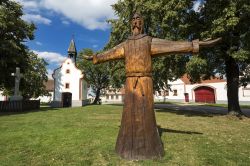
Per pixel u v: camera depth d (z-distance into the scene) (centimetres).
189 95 5088
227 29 1387
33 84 4319
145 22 2398
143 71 621
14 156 645
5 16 2362
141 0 2306
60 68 3966
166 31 1861
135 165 565
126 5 2702
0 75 2520
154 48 627
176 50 611
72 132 975
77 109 2650
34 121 1368
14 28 2530
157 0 1912
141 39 629
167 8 1664
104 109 2639
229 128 1141
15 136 896
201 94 4897
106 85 5209
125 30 2805
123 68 3044
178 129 1088
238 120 1491
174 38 1833
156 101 5581
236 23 1338
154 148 607
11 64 2548
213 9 1527
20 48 2525
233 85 1655
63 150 700
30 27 2689
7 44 2333
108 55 673
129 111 621
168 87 3466
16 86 2400
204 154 653
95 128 1082
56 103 3841
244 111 2398
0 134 937
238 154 663
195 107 3088
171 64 1917
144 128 607
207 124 1283
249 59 1536
